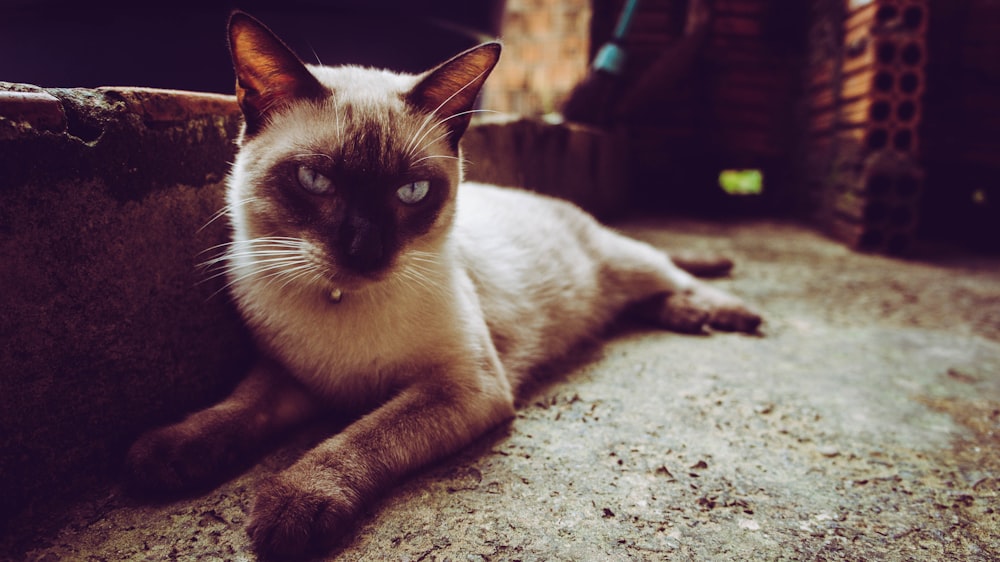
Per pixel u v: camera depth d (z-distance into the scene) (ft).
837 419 1.30
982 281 2.40
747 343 1.67
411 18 1.87
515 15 4.12
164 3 1.55
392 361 1.15
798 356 1.60
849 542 0.99
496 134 2.16
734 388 1.41
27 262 0.91
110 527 0.95
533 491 1.06
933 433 1.27
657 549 0.96
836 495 1.08
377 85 1.16
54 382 0.96
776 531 1.00
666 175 4.14
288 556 0.92
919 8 2.71
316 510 0.94
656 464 1.13
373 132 1.06
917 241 3.36
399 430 1.06
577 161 2.91
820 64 3.50
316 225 1.05
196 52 1.62
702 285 1.83
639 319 1.83
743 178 5.22
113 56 1.60
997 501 1.08
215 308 1.18
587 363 1.52
